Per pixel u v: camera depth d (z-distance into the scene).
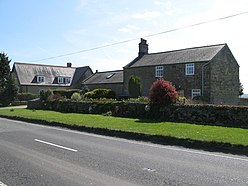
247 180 5.76
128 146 9.70
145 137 11.46
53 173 6.26
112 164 7.05
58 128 15.12
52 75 58.25
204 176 6.04
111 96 34.16
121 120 16.53
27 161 7.36
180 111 16.22
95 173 6.25
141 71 37.09
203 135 10.70
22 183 5.57
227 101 31.50
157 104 17.34
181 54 34.62
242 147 8.85
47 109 28.56
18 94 48.00
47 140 10.86
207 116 15.01
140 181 5.68
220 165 7.01
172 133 11.33
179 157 7.94
